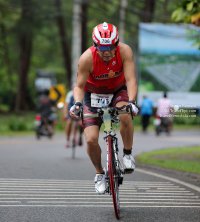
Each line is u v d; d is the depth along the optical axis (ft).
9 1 157.89
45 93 179.83
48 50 269.64
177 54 199.93
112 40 34.76
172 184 50.65
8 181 51.06
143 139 123.95
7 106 319.68
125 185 49.44
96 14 219.61
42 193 44.09
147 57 199.21
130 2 222.48
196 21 62.80
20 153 84.64
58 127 158.71
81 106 36.45
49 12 169.78
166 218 35.12
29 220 34.35
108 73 37.06
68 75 237.25
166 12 207.10
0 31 180.65
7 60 229.86
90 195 43.39
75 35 177.99
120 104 37.76
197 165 63.87
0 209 37.55
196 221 34.32
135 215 35.99
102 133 137.49
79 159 76.48
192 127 184.75
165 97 138.72
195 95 201.26
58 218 34.96
